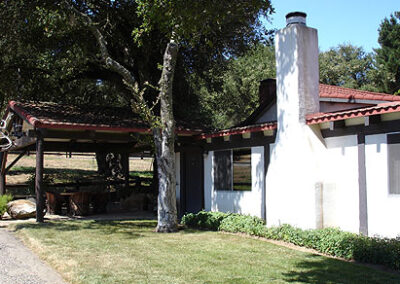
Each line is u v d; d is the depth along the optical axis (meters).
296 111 9.73
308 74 9.95
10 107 14.73
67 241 9.20
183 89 20.61
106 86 25.03
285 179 9.93
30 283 6.10
